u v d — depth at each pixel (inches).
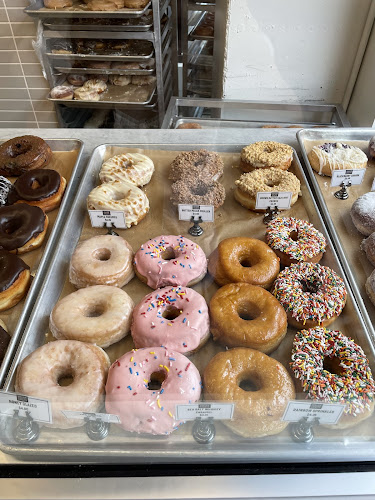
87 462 14.1
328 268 20.3
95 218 23.0
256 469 14.2
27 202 24.2
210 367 16.6
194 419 14.9
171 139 28.2
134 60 33.4
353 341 17.7
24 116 37.4
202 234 23.2
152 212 24.6
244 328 17.8
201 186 25.0
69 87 34.9
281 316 18.4
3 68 34.6
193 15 34.0
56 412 14.7
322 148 26.9
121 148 27.5
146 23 31.9
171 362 16.3
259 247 21.5
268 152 26.7
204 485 13.8
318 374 16.2
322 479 14.0
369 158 27.7
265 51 33.1
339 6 30.2
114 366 16.3
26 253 22.2
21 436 14.5
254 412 14.9
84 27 32.4
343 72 33.9
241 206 25.0
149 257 20.9
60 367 16.7
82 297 19.2
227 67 34.3
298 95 35.7
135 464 14.3
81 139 28.2
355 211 23.1
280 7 30.6
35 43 33.1
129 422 14.7
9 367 16.6
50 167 27.0
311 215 23.6
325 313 18.5
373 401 15.3
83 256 20.9
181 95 38.2
